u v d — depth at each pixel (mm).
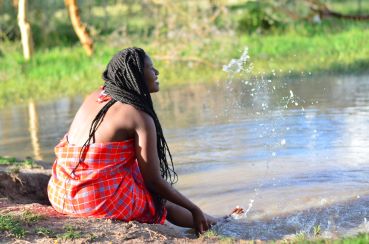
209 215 6066
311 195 6512
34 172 7266
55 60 20734
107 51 20766
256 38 21531
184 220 5973
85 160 5543
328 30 22297
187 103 12641
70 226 5324
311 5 24422
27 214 5582
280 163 7684
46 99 15586
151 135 5582
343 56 17266
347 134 8742
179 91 14594
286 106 11133
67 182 5602
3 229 5215
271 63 17234
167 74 17484
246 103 11844
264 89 13391
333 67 15867
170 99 13453
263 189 6824
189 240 5223
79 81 17719
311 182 6922
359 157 7680
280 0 24375
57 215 5656
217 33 19391
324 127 9250
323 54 17953
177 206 5984
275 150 8242
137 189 5668
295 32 22797
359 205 6137
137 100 5617
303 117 10039
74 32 26297
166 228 5684
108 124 5535
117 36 21562
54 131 11016
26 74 19156
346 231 5473
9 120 12781
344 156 7758
